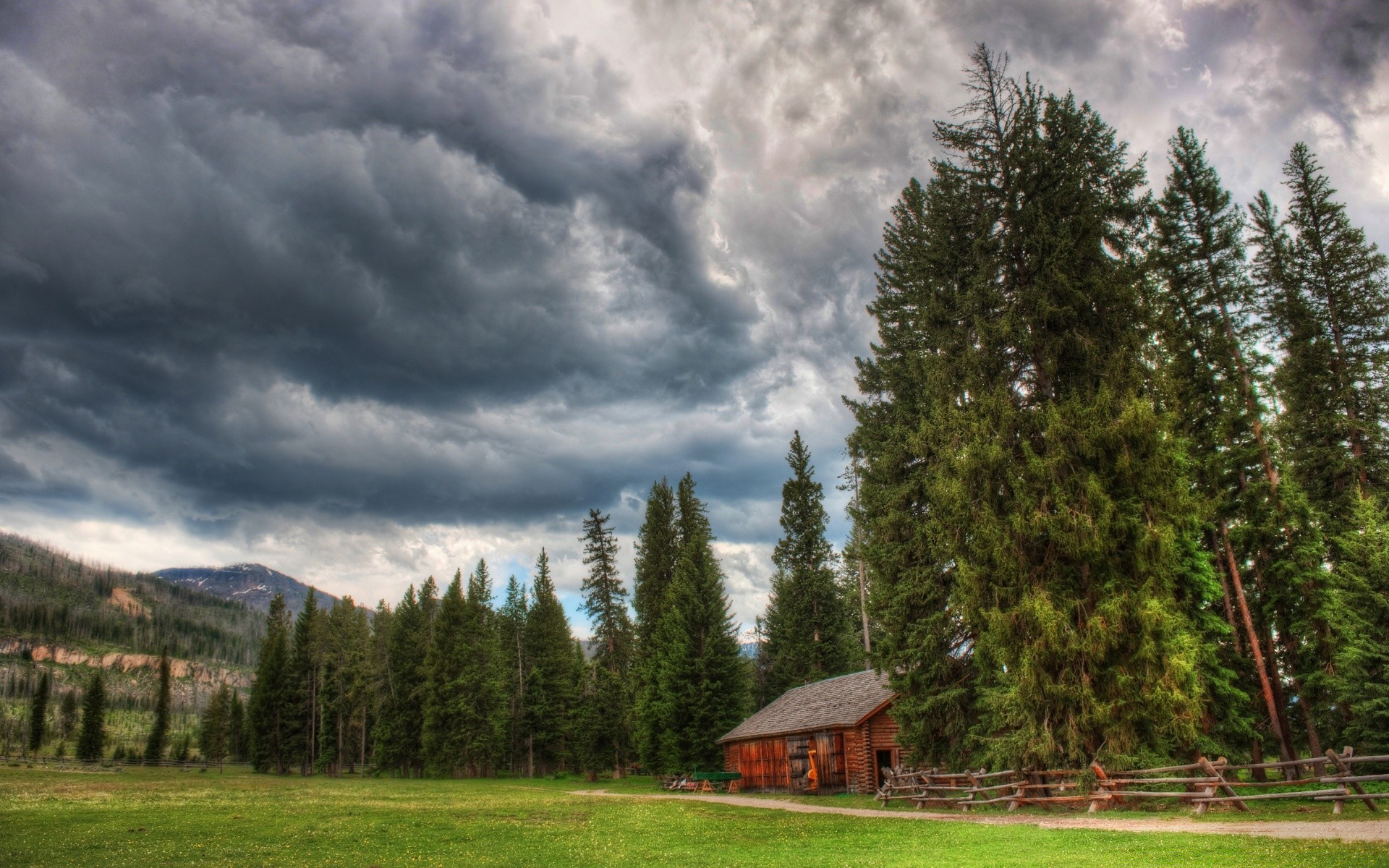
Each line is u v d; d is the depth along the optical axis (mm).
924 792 27625
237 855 16828
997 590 24062
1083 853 13609
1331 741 28297
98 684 109812
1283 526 29266
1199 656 21953
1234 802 19109
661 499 71500
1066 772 22406
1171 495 22438
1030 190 27000
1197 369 30781
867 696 39438
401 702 83625
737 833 20859
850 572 62750
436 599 95562
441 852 17375
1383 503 29938
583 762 69375
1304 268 34062
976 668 29078
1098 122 27391
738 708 55000
